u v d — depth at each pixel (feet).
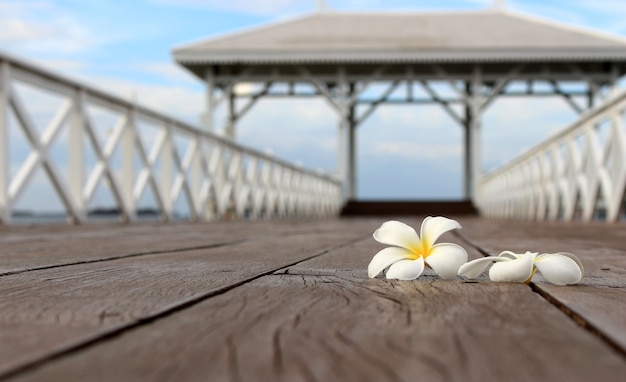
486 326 2.79
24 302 3.52
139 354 2.25
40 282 4.49
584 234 13.23
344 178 58.85
